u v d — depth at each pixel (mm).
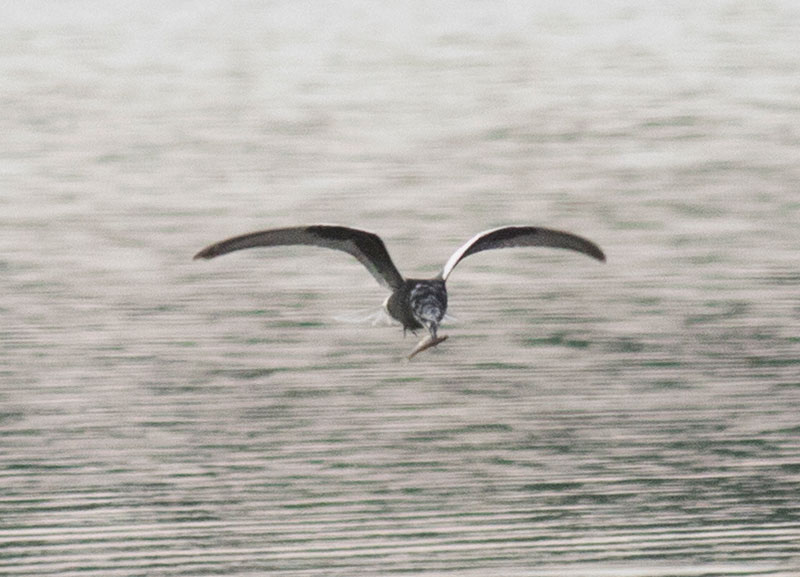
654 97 35562
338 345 18312
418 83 37938
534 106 34750
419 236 23609
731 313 19531
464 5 53000
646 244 23000
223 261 22094
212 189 27062
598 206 25562
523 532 13547
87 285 20875
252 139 31500
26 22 49375
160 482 14570
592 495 14281
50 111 34719
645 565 12914
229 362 17750
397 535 13461
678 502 14125
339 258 22250
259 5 53812
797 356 17875
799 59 40281
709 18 48469
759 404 16391
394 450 15297
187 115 34250
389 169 28625
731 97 35406
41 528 13625
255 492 14359
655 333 18750
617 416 16125
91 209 25500
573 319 19328
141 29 48000
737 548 13188
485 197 26281
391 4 53719
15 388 16891
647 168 28469
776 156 29219
